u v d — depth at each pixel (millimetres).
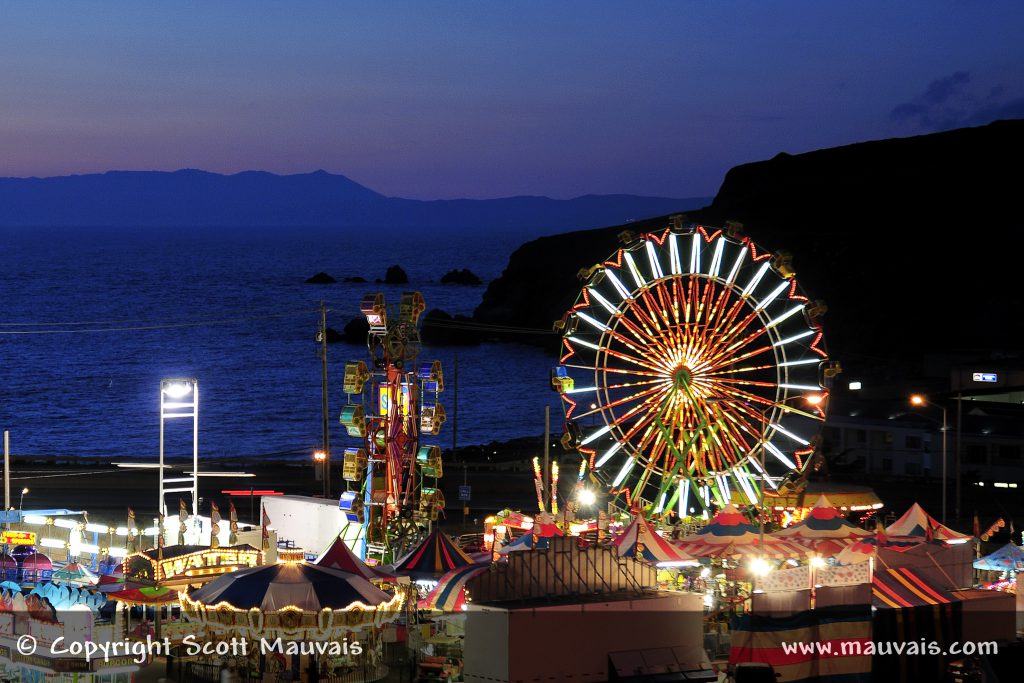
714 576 60812
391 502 68500
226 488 107250
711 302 75188
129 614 55938
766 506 74875
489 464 122688
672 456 77062
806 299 75812
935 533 66875
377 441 68750
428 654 53500
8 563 65500
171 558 55969
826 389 75062
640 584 49312
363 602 48969
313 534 73188
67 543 72250
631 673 46094
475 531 87562
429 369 70188
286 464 123500
